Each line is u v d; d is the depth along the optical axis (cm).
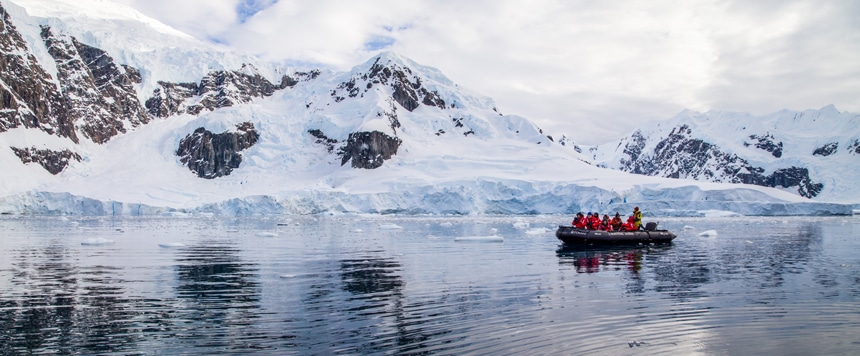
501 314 1554
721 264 2709
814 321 1489
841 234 5303
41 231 5325
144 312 1568
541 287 1988
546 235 4909
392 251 3300
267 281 2109
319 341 1286
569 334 1348
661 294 1862
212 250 3328
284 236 4734
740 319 1505
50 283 2041
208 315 1530
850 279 2211
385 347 1241
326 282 2091
